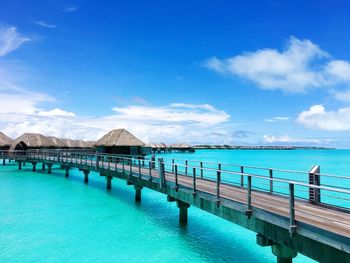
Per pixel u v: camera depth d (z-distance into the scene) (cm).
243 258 963
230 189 1154
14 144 4784
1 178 2936
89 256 984
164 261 948
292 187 672
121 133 3322
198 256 983
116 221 1373
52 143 5362
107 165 2280
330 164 5862
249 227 812
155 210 1582
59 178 2945
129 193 2094
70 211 1558
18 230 1244
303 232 643
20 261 947
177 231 1227
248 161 6794
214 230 1237
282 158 8400
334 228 632
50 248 1051
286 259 740
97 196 1977
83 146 6575
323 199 2088
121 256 986
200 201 1045
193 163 6162
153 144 9525
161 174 1338
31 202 1789
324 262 598
